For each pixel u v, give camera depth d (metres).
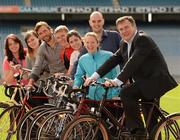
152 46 7.05
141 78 7.17
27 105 8.27
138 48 6.97
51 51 9.06
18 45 9.26
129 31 7.15
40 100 8.62
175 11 43.94
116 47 8.94
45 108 7.91
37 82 8.88
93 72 7.99
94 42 7.98
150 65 7.14
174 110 17.05
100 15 8.84
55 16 43.97
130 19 7.19
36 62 8.83
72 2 44.09
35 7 41.50
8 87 8.48
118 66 8.12
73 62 8.80
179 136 7.44
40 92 8.54
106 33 8.95
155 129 7.29
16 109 8.17
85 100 7.27
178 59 41.06
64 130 6.80
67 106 7.70
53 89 7.98
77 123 6.86
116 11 43.03
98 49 8.09
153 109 7.38
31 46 9.23
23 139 7.88
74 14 44.06
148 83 7.11
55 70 9.13
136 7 43.38
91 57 8.05
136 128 7.07
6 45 9.22
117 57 7.49
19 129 7.81
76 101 7.39
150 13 43.81
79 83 8.05
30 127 7.57
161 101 20.45
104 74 7.43
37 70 8.73
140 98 7.21
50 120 7.35
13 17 43.34
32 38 9.20
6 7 41.22
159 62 7.17
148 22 45.62
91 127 6.98
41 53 8.95
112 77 8.11
